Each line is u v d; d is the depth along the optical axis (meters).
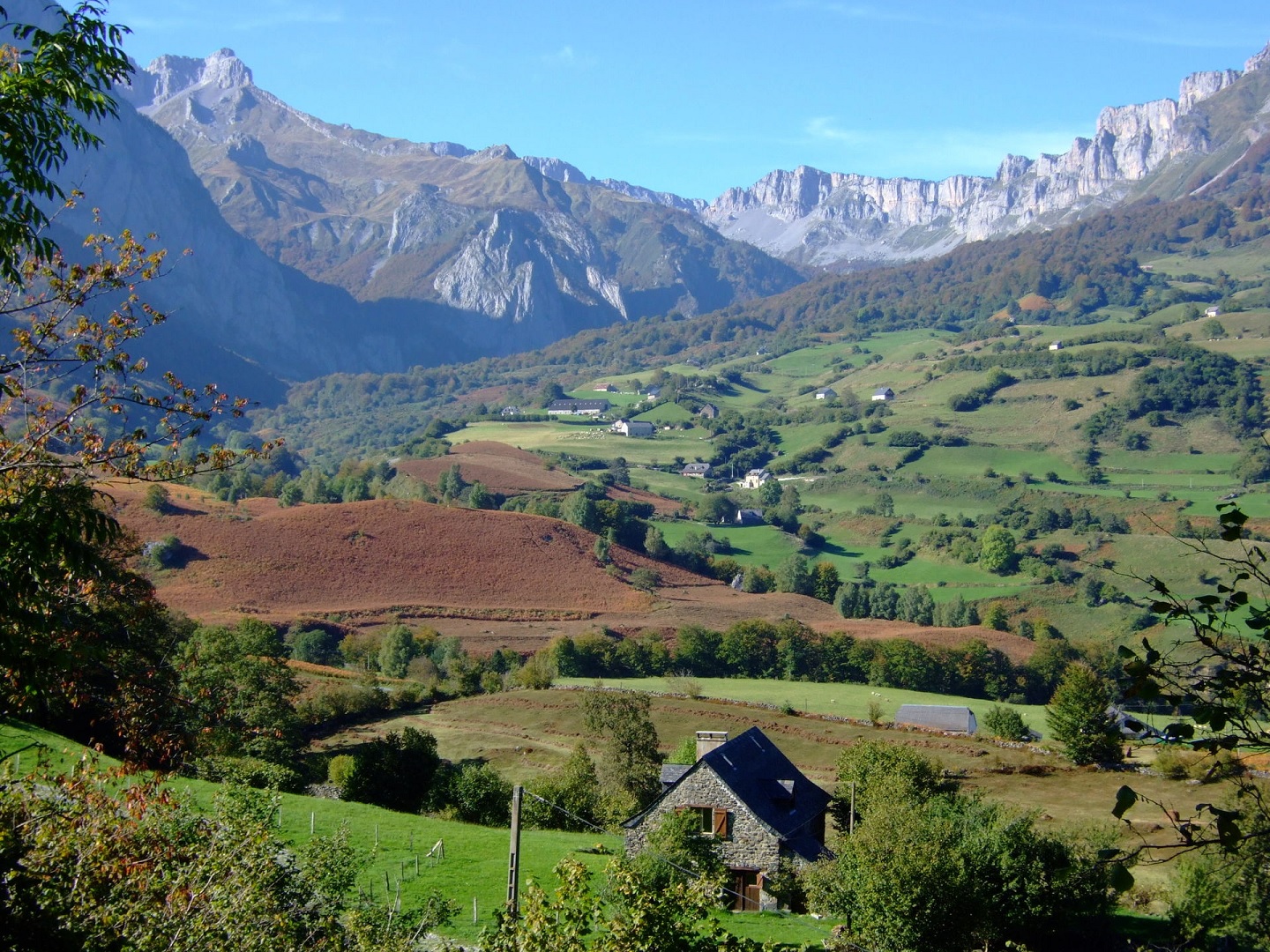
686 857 41.38
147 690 21.48
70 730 46.53
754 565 181.62
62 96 14.84
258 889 20.66
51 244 15.23
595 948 21.00
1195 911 32.28
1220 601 9.68
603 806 58.38
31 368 15.94
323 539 145.38
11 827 17.03
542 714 85.31
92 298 16.59
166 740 21.28
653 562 170.88
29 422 16.22
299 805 51.03
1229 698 9.45
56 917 16.55
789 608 154.50
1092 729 66.56
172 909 18.39
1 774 19.66
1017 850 38.06
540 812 57.22
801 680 120.81
